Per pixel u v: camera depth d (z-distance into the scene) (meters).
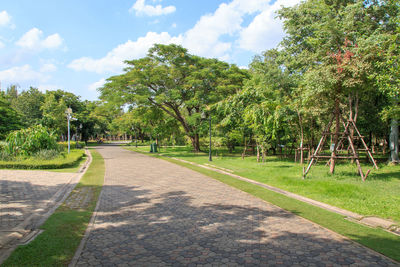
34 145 16.22
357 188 7.72
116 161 18.14
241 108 18.41
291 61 19.12
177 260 3.70
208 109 21.83
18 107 46.09
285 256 3.84
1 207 6.20
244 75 27.20
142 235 4.63
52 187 8.62
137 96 22.00
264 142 15.94
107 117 63.19
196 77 23.98
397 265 3.58
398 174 10.70
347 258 3.79
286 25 19.03
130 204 6.71
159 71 23.48
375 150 26.03
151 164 16.19
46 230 4.73
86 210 6.14
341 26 13.62
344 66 9.14
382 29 13.95
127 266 3.51
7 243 4.14
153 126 34.41
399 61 7.68
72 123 46.59
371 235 4.68
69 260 3.64
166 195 7.72
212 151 28.38
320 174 10.78
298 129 16.81
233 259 3.74
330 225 5.17
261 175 11.18
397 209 6.11
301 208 6.36
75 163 15.59
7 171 11.66
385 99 15.73
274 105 15.84
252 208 6.36
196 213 5.95
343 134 10.57
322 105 11.75
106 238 4.48
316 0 17.19
